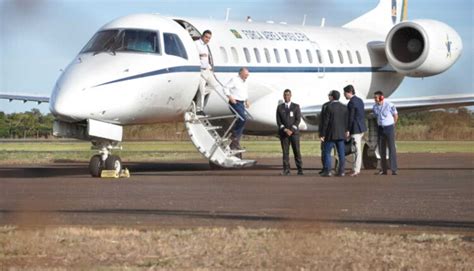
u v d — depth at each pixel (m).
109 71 26.95
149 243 12.68
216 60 30.59
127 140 64.44
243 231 13.70
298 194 20.70
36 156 43.66
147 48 28.08
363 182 24.58
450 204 18.44
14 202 18.89
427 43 35.47
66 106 25.77
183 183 24.22
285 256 11.80
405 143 65.38
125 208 17.64
